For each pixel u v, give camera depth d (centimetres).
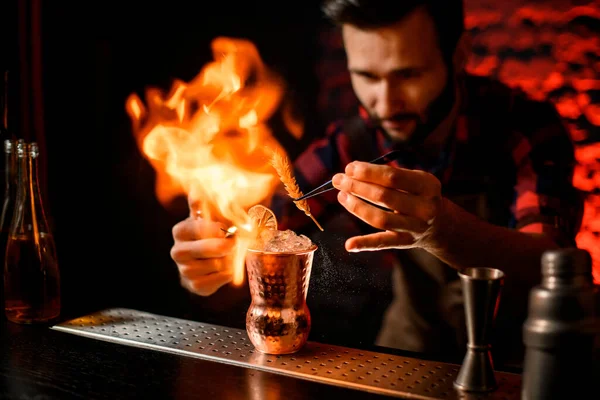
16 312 105
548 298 71
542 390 71
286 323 89
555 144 123
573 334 69
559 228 115
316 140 143
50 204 139
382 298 127
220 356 91
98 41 143
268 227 92
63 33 136
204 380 85
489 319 80
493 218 128
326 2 137
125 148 150
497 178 127
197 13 146
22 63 125
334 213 136
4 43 124
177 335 100
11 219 107
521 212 120
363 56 125
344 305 126
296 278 89
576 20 125
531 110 127
